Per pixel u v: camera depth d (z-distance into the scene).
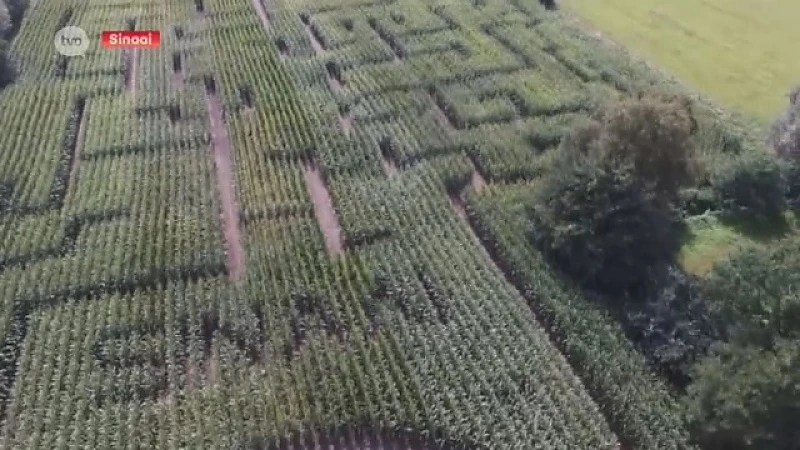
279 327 40.03
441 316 40.91
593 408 35.59
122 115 58.84
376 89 61.38
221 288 42.56
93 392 36.53
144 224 47.31
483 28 71.56
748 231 47.78
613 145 42.75
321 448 34.62
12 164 52.91
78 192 50.25
